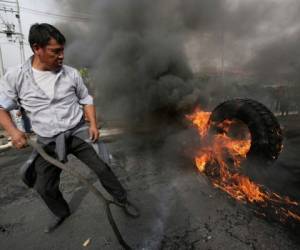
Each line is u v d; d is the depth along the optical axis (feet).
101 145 7.45
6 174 12.60
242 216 7.80
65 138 6.63
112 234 7.20
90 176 11.57
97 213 8.35
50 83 6.22
